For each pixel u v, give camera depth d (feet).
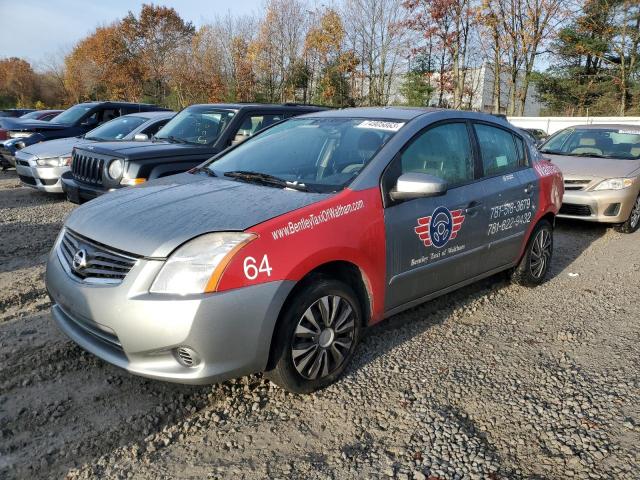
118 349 9.14
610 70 105.09
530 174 15.71
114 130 30.50
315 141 12.87
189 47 140.67
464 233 13.06
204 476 8.01
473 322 14.02
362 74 112.78
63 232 10.68
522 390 10.69
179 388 10.32
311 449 8.71
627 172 24.34
